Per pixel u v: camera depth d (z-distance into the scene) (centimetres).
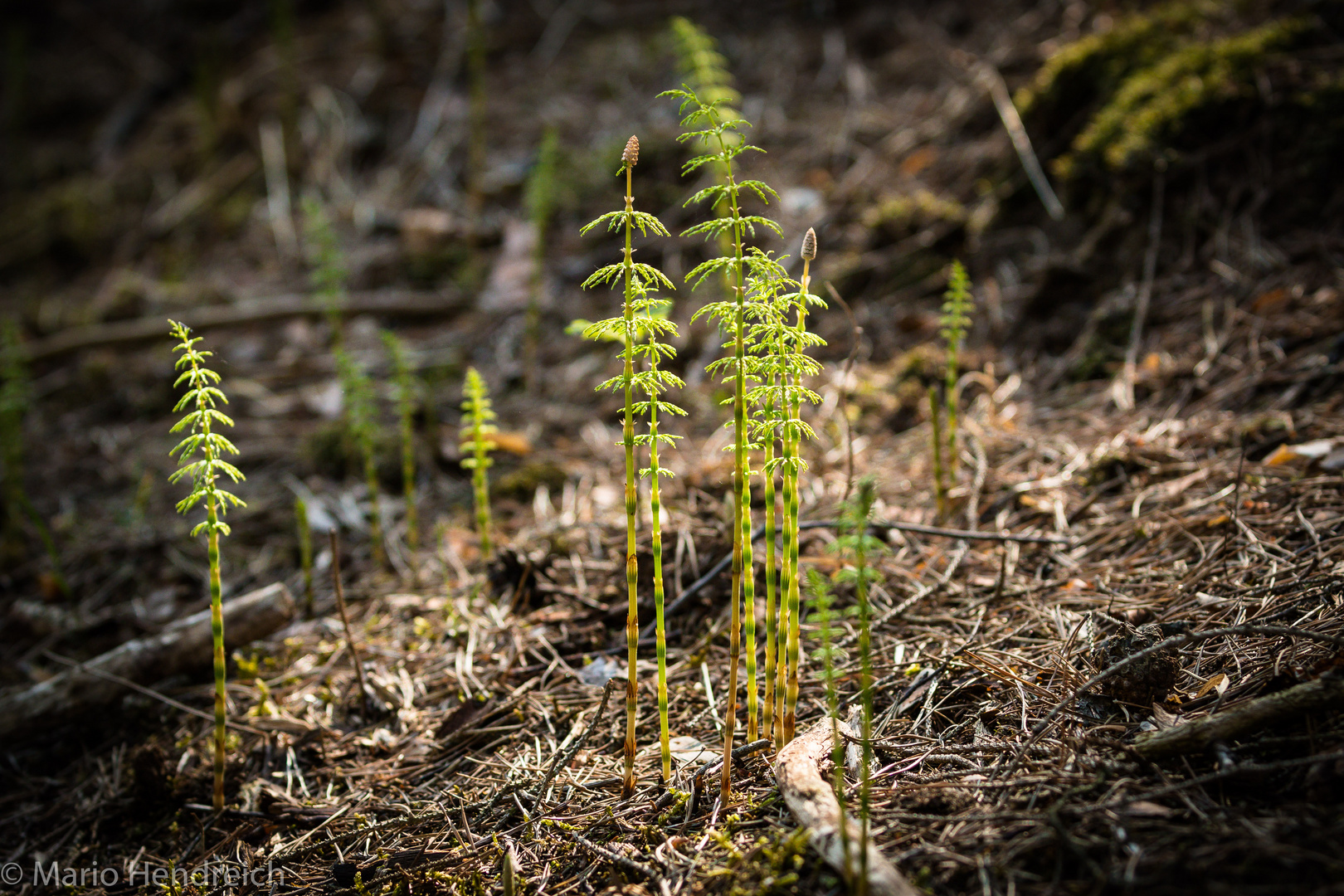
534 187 167
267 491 150
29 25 325
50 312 222
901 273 164
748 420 91
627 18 257
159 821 101
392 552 130
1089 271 146
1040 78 172
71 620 126
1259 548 102
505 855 89
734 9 246
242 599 116
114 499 156
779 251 174
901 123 197
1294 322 125
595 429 153
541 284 189
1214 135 145
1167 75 153
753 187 87
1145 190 147
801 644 105
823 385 146
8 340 147
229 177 246
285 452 160
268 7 295
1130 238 145
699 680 104
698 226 87
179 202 245
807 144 201
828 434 136
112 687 112
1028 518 116
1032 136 168
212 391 97
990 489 121
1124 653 93
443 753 102
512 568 119
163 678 114
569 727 102
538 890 88
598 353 171
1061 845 82
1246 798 83
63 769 109
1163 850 81
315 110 250
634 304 88
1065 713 92
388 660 113
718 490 126
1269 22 153
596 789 95
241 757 105
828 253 173
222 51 281
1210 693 91
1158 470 115
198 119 266
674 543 119
